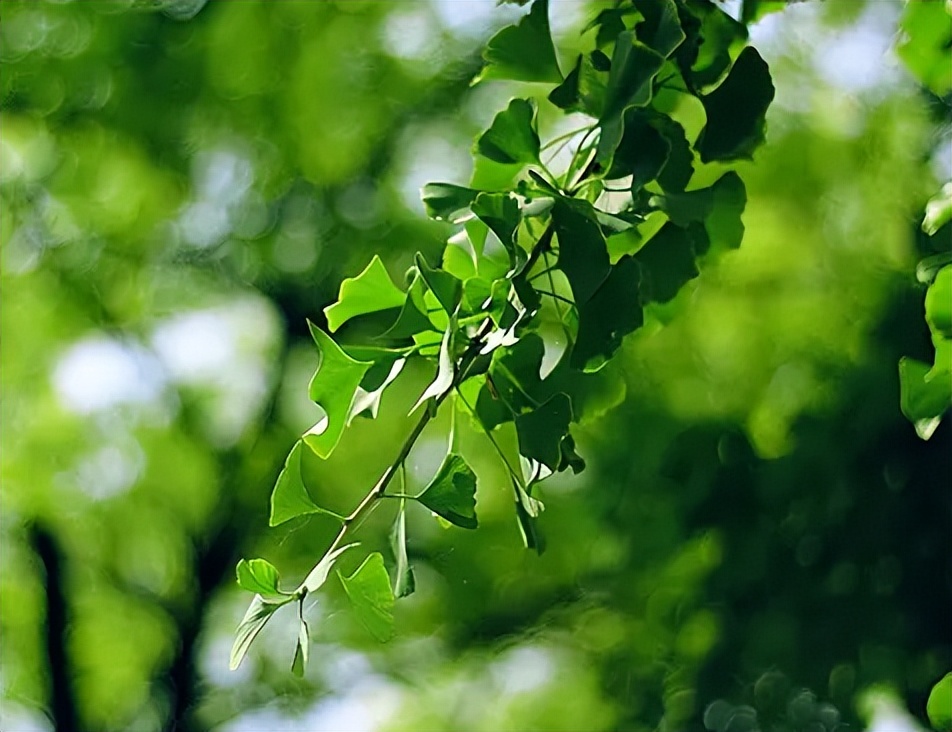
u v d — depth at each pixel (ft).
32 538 35.24
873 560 22.13
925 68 9.47
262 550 35.37
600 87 9.23
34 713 37.68
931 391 9.00
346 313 9.03
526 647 36.42
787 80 30.48
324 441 8.92
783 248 30.71
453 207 9.11
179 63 31.19
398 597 8.88
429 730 38.09
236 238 34.04
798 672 22.50
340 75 32.55
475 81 9.38
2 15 31.50
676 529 24.70
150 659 36.96
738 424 26.66
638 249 9.29
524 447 8.94
